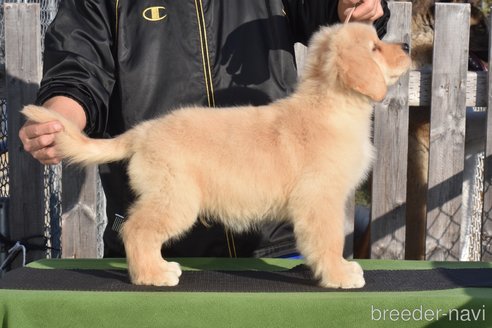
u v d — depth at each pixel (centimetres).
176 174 258
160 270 259
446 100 432
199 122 267
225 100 330
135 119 328
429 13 525
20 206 437
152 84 327
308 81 284
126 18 329
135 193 277
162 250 335
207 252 337
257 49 335
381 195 444
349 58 270
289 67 339
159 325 231
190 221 262
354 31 286
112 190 334
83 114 304
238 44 334
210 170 261
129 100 327
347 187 267
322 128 267
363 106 277
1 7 536
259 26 337
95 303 231
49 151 269
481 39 528
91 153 271
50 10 623
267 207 268
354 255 489
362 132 278
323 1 330
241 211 268
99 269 291
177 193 258
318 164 261
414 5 526
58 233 484
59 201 486
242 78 332
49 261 308
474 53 528
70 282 263
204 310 230
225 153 262
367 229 476
